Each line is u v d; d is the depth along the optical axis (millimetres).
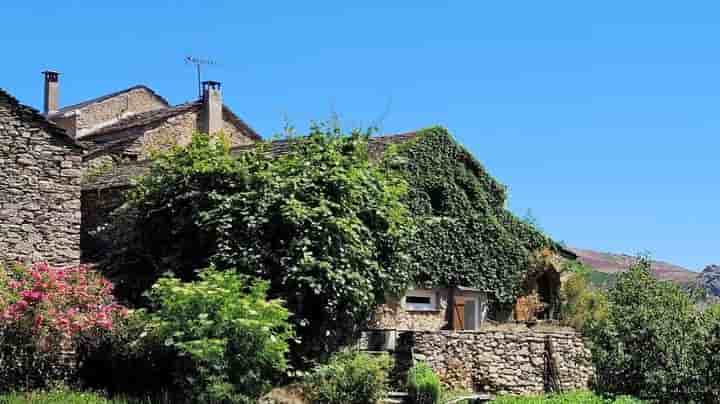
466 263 27109
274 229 20234
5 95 20625
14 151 20656
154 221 21938
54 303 17062
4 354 16250
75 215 21500
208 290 16969
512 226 29219
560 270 30109
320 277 19641
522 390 22438
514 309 28750
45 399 15438
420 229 25750
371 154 25688
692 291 19969
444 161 27422
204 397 16281
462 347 21422
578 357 22594
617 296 19328
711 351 16719
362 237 21000
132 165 28766
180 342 16438
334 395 18078
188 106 35906
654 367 17234
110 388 17297
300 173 21000
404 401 19000
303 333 19766
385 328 23469
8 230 20422
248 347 16859
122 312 18125
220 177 21188
